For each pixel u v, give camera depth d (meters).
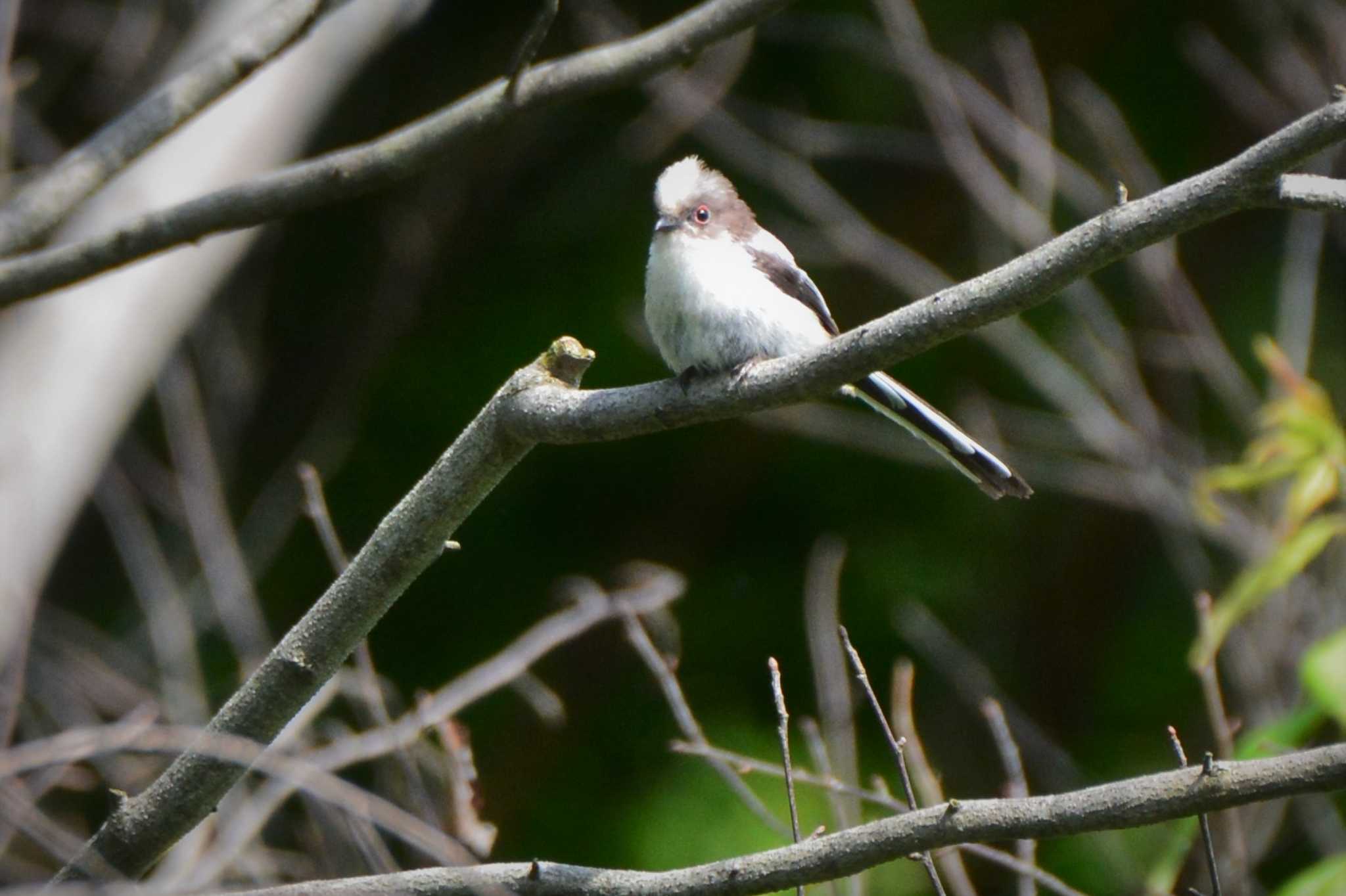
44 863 10.58
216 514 11.55
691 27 7.09
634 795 13.05
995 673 14.41
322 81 12.39
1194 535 12.24
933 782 7.28
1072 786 12.89
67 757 5.80
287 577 14.02
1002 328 13.01
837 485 14.92
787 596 14.35
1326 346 13.98
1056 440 14.36
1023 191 13.91
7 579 9.95
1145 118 15.14
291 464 14.02
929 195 15.33
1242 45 14.99
